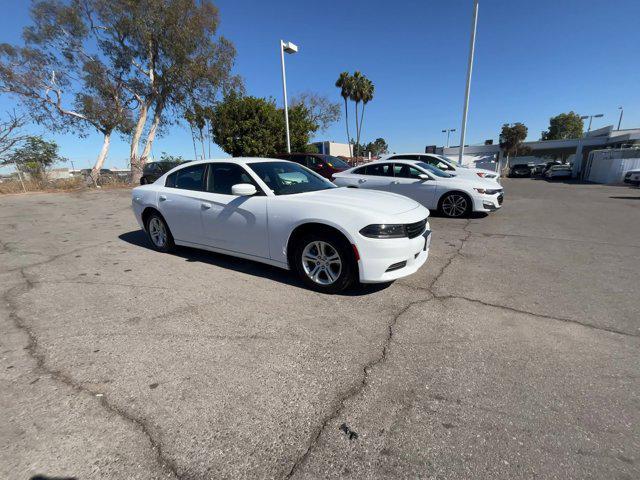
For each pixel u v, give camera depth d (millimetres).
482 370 2375
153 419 1957
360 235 3295
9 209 11008
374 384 2246
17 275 4316
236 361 2490
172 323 3041
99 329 2949
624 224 7262
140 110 23719
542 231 6629
